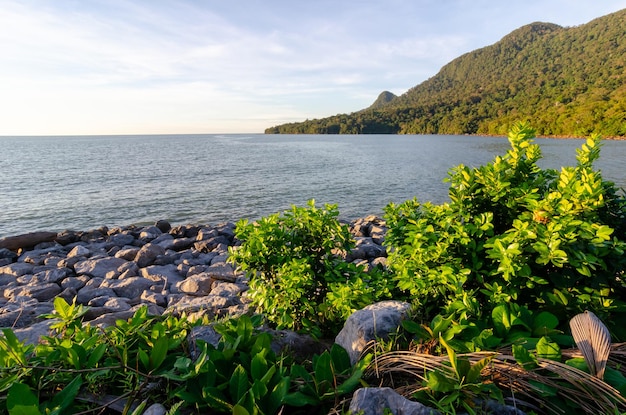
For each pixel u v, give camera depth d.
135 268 9.54
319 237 4.07
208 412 2.04
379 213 20.75
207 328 2.80
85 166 45.41
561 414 1.91
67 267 10.10
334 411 1.95
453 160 52.00
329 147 93.88
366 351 2.46
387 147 89.69
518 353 2.04
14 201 23.70
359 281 3.31
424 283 2.93
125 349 2.25
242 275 8.32
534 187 3.37
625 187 26.34
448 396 1.91
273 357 2.40
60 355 2.30
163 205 22.69
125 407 2.01
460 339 2.46
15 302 7.31
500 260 2.71
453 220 3.32
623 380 1.96
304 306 3.47
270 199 24.38
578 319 2.16
